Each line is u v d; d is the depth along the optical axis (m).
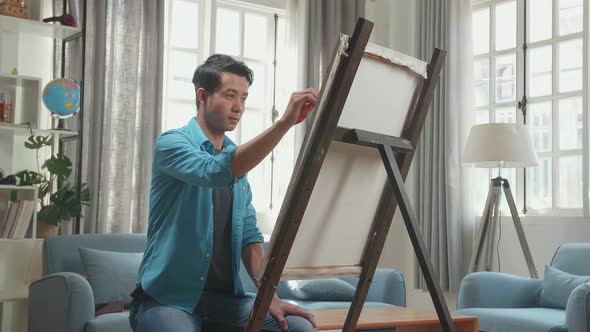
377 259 1.93
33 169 4.46
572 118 4.75
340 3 5.78
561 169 4.80
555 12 4.87
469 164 4.76
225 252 1.99
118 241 4.12
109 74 4.64
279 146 5.56
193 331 1.75
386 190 1.90
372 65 1.71
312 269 1.82
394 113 1.85
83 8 4.35
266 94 5.58
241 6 5.48
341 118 1.69
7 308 4.33
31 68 4.47
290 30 5.56
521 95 5.06
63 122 4.29
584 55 4.63
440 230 5.25
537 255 4.83
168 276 1.84
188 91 5.23
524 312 3.73
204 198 1.88
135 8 4.74
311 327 1.91
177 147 1.81
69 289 3.36
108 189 4.59
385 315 2.84
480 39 5.45
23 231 4.00
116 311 3.62
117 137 4.66
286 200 1.61
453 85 5.29
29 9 4.31
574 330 3.35
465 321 2.91
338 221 1.82
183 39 5.23
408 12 5.96
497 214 4.67
